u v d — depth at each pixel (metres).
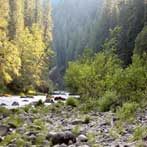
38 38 59.62
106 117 14.79
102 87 21.70
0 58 47.34
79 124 13.32
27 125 12.70
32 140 9.92
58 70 93.88
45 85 58.34
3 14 49.78
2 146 9.33
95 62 23.25
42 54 59.22
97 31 80.31
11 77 48.78
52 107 20.03
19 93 48.72
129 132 10.86
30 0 73.44
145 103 16.91
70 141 9.59
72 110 18.95
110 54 24.17
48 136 9.92
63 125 13.21
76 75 24.20
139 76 18.62
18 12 57.72
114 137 10.02
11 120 14.08
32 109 18.86
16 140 9.72
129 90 18.55
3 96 40.81
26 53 54.25
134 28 54.78
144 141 9.18
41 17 75.19
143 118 13.34
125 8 72.75
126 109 14.63
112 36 26.38
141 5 58.09
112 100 17.95
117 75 19.09
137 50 42.03
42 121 14.12
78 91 23.66
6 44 48.34
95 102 19.55
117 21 71.44
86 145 9.04
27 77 52.69
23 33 56.31
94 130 11.59
